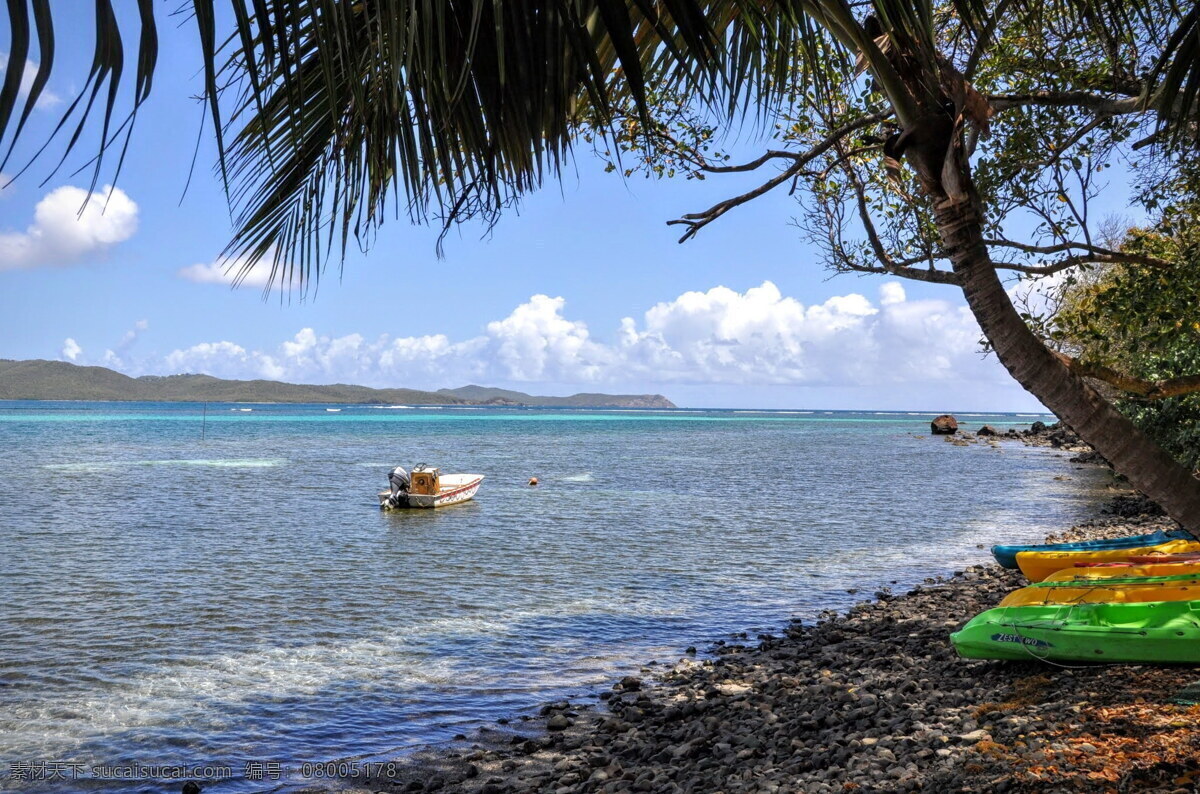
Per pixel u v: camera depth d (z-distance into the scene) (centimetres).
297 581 1554
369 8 282
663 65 400
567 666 1089
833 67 540
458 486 2750
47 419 10556
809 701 880
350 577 1595
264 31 203
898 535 2177
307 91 322
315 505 2700
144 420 10638
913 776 588
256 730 865
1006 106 607
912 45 341
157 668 1050
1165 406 2155
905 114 366
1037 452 5769
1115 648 791
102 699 943
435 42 289
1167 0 463
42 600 1381
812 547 1988
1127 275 618
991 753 598
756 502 2850
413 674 1047
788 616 1354
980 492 3222
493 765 781
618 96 414
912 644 1102
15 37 148
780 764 695
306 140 341
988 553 1916
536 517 2448
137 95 171
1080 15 434
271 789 736
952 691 841
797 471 4134
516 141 315
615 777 722
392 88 235
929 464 4644
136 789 735
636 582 1584
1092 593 902
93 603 1367
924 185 373
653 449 5944
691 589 1534
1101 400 369
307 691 980
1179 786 464
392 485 2619
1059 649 821
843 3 346
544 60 296
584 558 1812
